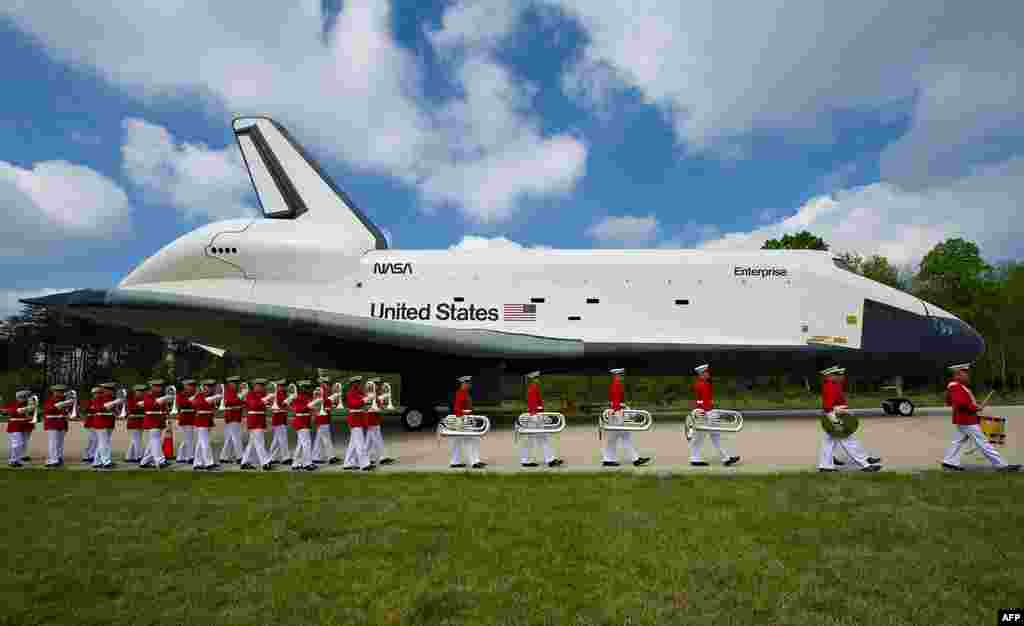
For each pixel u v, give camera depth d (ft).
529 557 16.53
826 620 12.59
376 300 48.29
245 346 47.01
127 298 38.68
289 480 28.17
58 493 25.79
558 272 49.06
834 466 27.73
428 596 13.96
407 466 31.81
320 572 15.71
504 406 74.54
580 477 26.96
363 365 49.62
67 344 139.33
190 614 13.37
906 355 47.96
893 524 18.83
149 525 20.34
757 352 47.55
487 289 48.65
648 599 13.71
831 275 48.73
